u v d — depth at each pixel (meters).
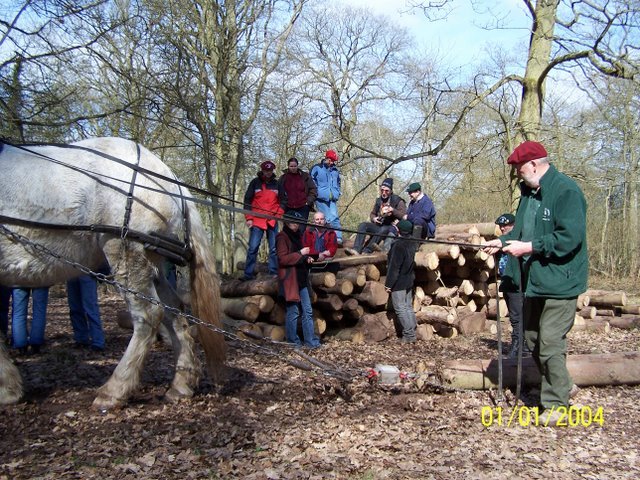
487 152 13.05
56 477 4.04
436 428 5.07
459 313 10.40
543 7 12.50
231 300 9.23
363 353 8.41
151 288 5.64
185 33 13.34
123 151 5.60
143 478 4.04
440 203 21.44
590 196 21.44
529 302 5.61
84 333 8.31
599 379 6.28
